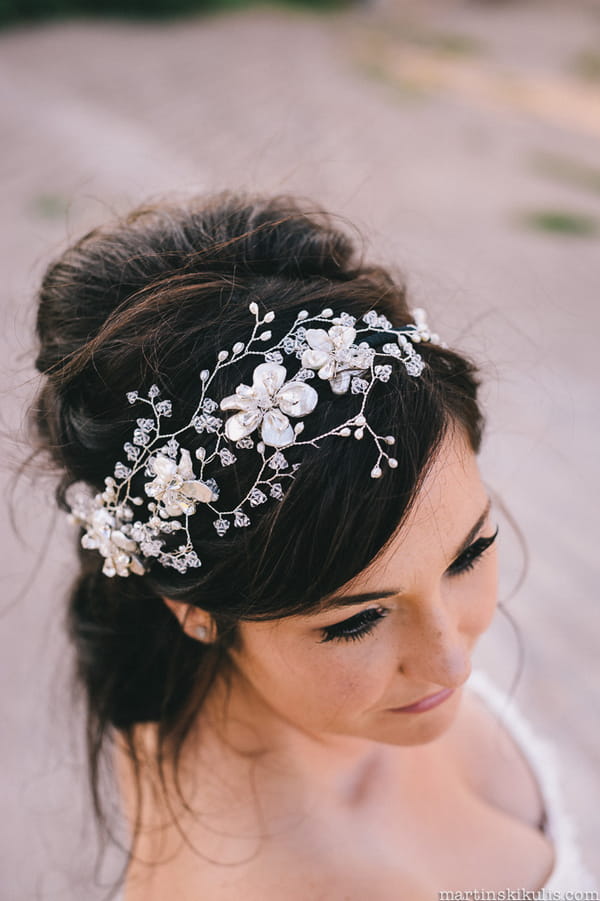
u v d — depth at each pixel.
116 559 1.13
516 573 3.47
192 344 1.02
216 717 1.35
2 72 11.87
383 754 1.44
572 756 2.74
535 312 5.51
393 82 12.10
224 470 0.97
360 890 1.27
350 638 1.03
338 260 1.18
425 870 1.35
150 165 7.89
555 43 14.47
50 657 3.00
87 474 1.15
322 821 1.31
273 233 1.16
